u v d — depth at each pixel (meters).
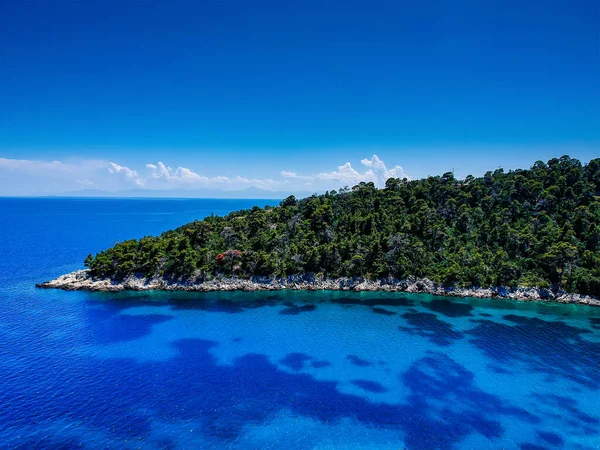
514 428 42.09
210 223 121.69
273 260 99.75
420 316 79.00
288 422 42.69
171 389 48.84
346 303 86.94
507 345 64.56
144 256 97.69
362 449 38.66
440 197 134.88
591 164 143.00
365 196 142.62
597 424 43.00
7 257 134.12
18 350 59.12
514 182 134.38
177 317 75.81
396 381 52.09
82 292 90.12
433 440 40.06
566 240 99.81
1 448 37.22
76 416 42.66
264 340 65.44
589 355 60.94
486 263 98.19
